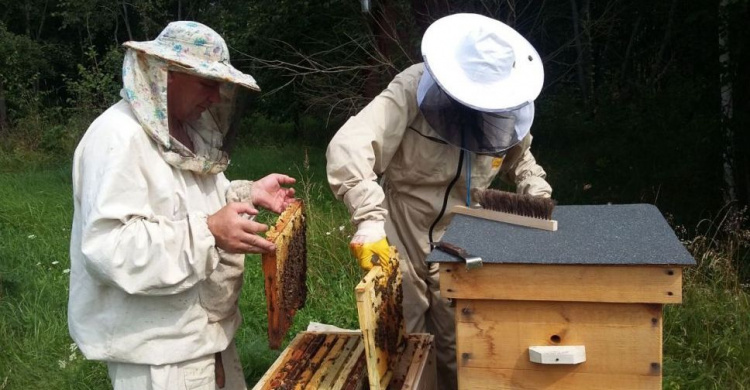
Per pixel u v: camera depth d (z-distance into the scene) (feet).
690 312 12.92
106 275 5.92
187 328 6.66
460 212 7.74
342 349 7.68
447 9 28.27
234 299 7.21
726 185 18.62
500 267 6.04
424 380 7.23
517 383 6.32
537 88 7.94
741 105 18.19
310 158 36.76
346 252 16.17
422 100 8.13
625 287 5.84
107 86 43.68
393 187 9.25
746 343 11.93
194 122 6.86
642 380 6.07
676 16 31.48
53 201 24.79
